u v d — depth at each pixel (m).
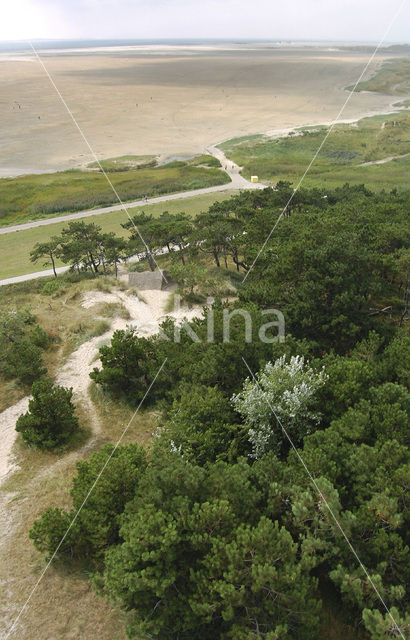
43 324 42.41
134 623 15.52
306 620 13.74
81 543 19.28
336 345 31.11
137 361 33.12
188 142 170.38
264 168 134.38
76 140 173.50
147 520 15.29
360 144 154.62
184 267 46.28
